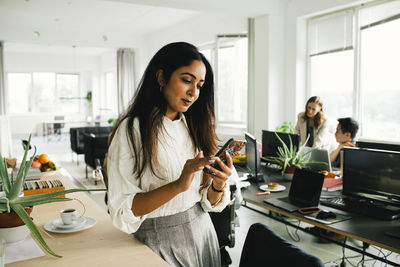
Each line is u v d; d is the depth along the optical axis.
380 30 4.58
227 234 2.16
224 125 6.98
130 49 9.77
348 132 3.45
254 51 5.82
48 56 13.57
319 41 5.36
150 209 1.08
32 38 8.28
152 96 1.15
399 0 4.30
